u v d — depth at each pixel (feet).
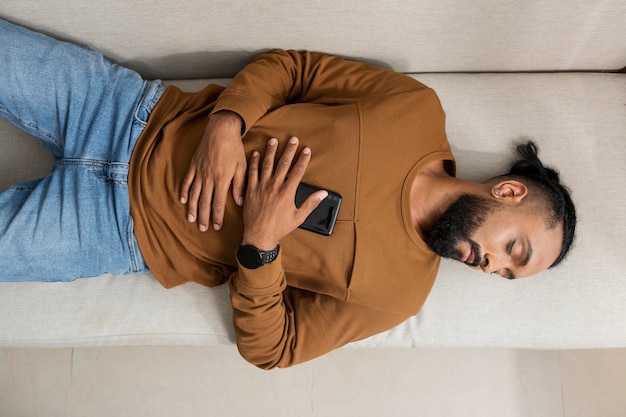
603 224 3.68
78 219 3.20
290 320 3.38
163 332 3.65
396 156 3.09
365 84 3.40
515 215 3.11
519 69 3.90
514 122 3.79
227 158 3.01
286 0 3.20
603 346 3.67
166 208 3.21
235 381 4.75
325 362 4.77
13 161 3.83
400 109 3.15
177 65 3.81
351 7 3.25
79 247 3.22
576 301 3.64
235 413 4.72
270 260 2.97
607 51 3.64
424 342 3.71
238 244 3.20
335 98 3.38
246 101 3.07
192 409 4.73
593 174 3.72
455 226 3.13
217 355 4.78
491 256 3.15
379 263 3.14
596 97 3.81
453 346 3.73
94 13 3.32
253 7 3.25
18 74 3.20
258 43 3.56
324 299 3.38
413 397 4.73
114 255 3.31
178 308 3.67
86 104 3.31
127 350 4.79
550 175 3.42
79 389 4.75
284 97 3.49
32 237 3.16
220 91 3.51
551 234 3.15
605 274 3.65
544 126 3.77
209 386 4.75
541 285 3.67
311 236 3.10
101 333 3.63
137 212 3.23
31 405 4.73
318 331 3.35
